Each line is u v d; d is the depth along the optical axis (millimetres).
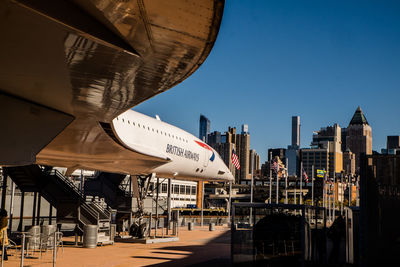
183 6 5984
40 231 19844
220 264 15031
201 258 16891
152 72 8438
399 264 8016
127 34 6949
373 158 8242
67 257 16531
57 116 11391
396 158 8188
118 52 7465
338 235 19109
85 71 8508
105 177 32250
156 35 6895
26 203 35656
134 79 8891
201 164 31141
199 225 45312
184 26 6535
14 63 8211
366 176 8234
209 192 111562
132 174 25750
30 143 10539
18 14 6277
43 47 7414
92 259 16125
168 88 9391
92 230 20469
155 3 5961
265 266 11188
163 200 46719
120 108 11148
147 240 23516
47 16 6250
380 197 8156
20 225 24969
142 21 6500
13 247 19188
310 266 13297
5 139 9961
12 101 10180
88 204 23359
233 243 11219
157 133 25109
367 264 8062
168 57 7695
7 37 7098
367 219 8125
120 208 27125
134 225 25391
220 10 6031
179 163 28031
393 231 8078
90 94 9984
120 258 16641
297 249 11195
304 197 97062
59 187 22812
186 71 8328
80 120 12633
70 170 22859
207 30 6602
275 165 47406
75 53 7602
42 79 9039
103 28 6918
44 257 16297
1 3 5957
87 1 6102
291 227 11281
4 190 22219
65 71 8531
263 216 11344
